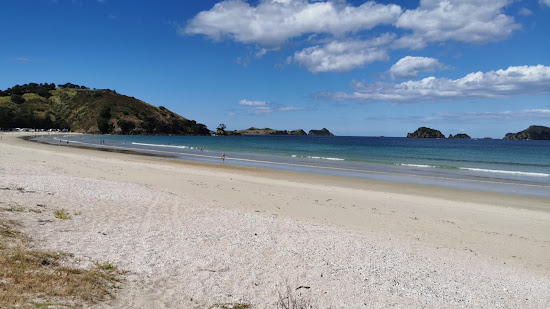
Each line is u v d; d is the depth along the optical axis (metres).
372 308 7.01
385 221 15.31
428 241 12.62
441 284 8.50
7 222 10.05
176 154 53.09
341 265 9.25
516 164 49.53
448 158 58.56
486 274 9.54
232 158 48.44
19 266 6.96
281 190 21.88
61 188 16.72
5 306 5.27
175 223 12.38
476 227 14.96
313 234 12.02
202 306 6.58
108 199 15.52
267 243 10.66
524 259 11.32
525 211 18.25
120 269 7.91
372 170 36.78
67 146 64.75
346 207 17.78
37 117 174.50
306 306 6.85
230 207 16.25
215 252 9.62
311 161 46.25
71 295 6.20
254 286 7.70
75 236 9.84
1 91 199.25
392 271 9.09
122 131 179.88
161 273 7.97
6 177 18.28
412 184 27.16
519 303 7.73
